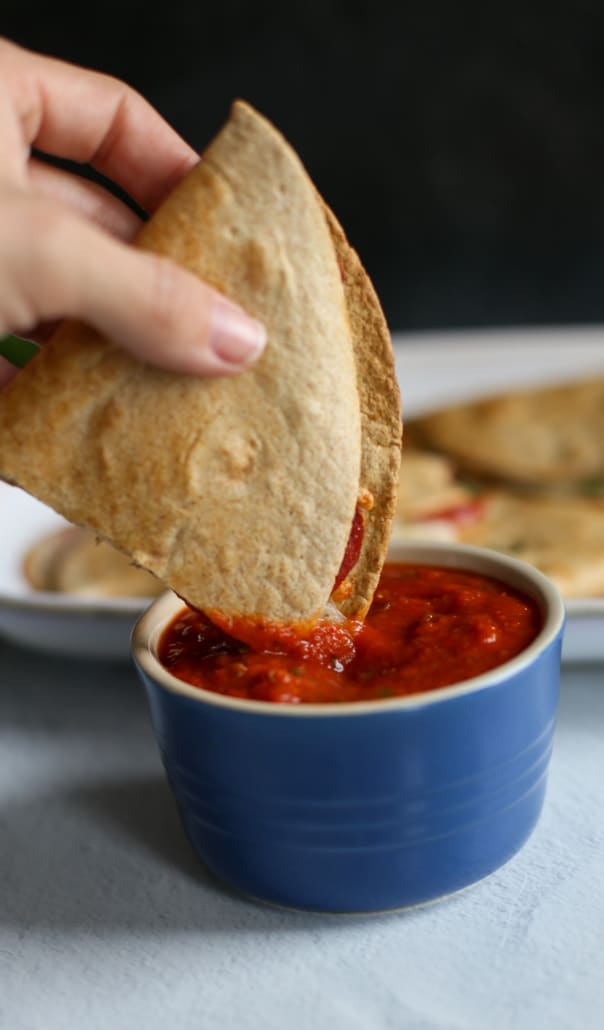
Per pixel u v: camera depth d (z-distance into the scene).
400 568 0.41
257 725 0.33
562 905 0.36
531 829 0.37
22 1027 0.34
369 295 0.35
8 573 0.59
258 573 0.35
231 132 0.33
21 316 0.33
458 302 1.20
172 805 0.42
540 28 1.11
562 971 0.34
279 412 0.34
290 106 1.15
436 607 0.38
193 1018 0.33
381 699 0.34
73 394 0.33
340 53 1.13
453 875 0.35
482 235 1.18
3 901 0.38
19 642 0.50
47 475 0.34
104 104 0.43
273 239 0.33
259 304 0.33
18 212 0.32
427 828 0.34
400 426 0.36
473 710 0.34
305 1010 0.33
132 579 0.57
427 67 1.13
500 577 0.39
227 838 0.36
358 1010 0.33
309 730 0.33
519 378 0.79
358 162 1.17
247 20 1.12
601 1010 0.33
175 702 0.34
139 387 0.33
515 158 1.15
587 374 0.78
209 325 0.32
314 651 0.35
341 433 0.34
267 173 0.33
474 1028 0.32
